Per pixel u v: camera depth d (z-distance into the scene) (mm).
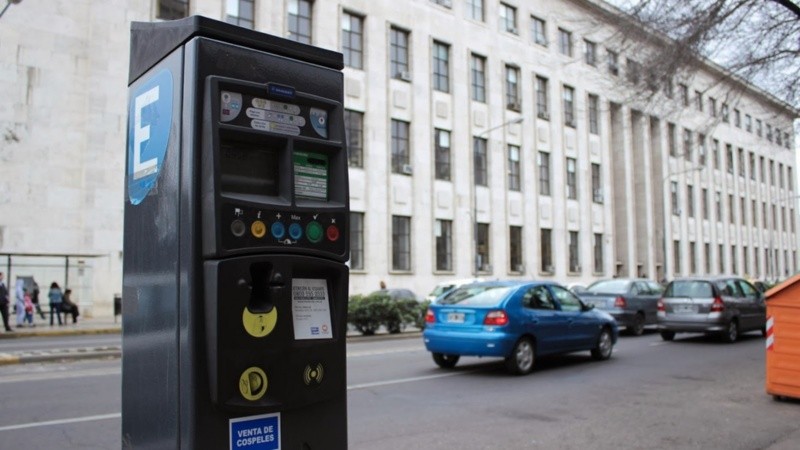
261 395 2387
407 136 33188
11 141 23609
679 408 8258
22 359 13016
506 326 10688
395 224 32312
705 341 16906
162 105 2543
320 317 2586
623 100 10789
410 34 33719
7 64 23672
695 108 11203
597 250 44219
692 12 9578
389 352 14461
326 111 2674
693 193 52594
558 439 6668
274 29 28453
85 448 6184
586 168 43375
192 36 2402
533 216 39094
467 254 34938
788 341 8602
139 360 2627
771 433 6961
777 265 65125
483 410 8086
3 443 6352
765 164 64250
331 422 2594
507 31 38656
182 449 2320
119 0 25766
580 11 11172
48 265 23906
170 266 2434
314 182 2617
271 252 2410
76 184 24734
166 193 2479
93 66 25219
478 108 36594
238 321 2322
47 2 24516
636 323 18438
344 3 31000
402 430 7012
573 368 11773
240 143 2455
